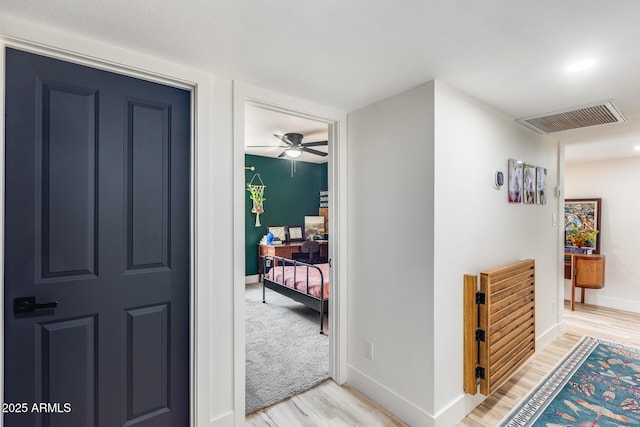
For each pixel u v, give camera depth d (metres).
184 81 1.66
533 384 2.33
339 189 2.35
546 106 2.23
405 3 1.14
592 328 3.47
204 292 1.71
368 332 2.20
